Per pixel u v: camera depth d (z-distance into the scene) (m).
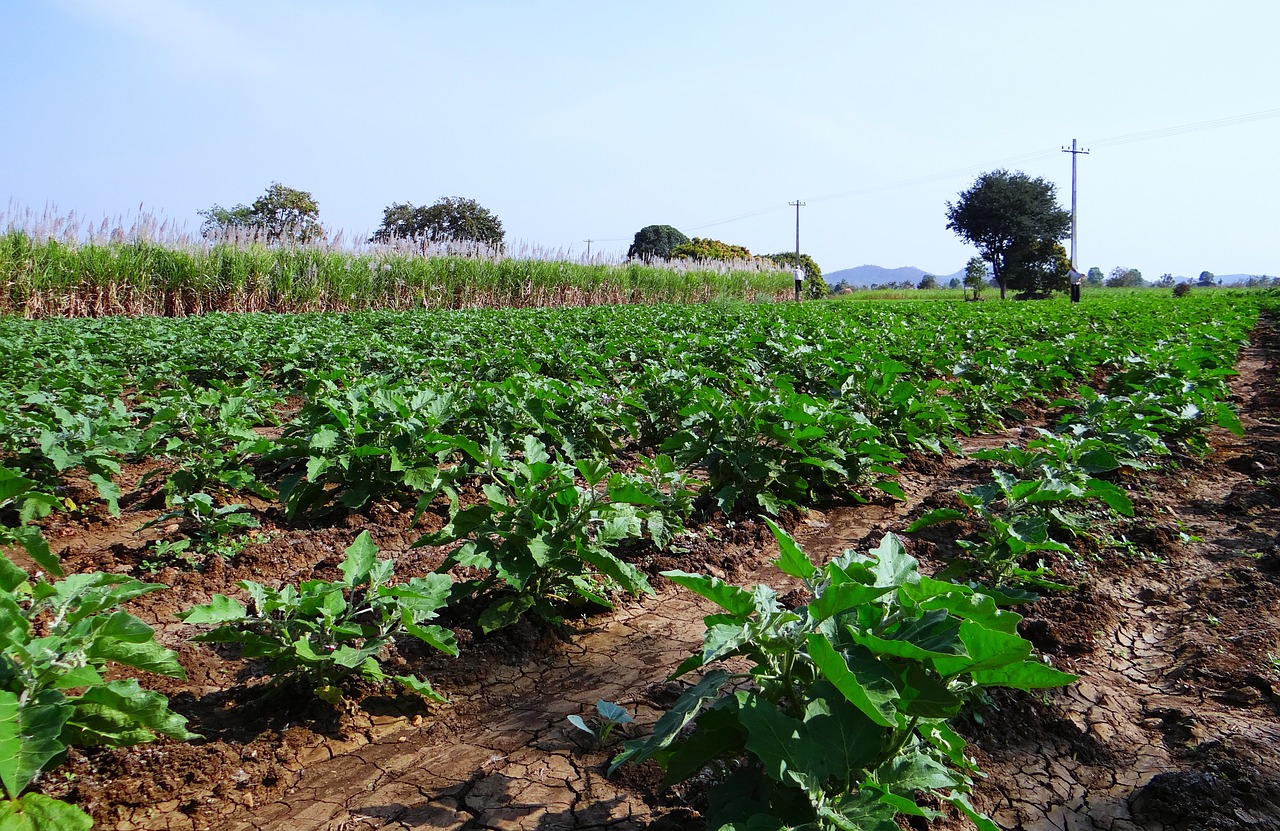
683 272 41.06
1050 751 3.40
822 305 32.72
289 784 3.20
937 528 6.28
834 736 2.29
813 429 6.42
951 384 11.36
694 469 8.06
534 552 4.10
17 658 2.71
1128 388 11.00
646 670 4.22
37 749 2.48
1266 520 6.49
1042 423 11.31
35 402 7.08
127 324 15.66
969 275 73.44
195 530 5.75
